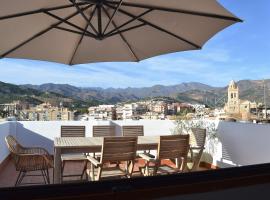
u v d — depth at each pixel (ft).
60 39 9.26
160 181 3.21
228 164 17.12
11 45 8.74
